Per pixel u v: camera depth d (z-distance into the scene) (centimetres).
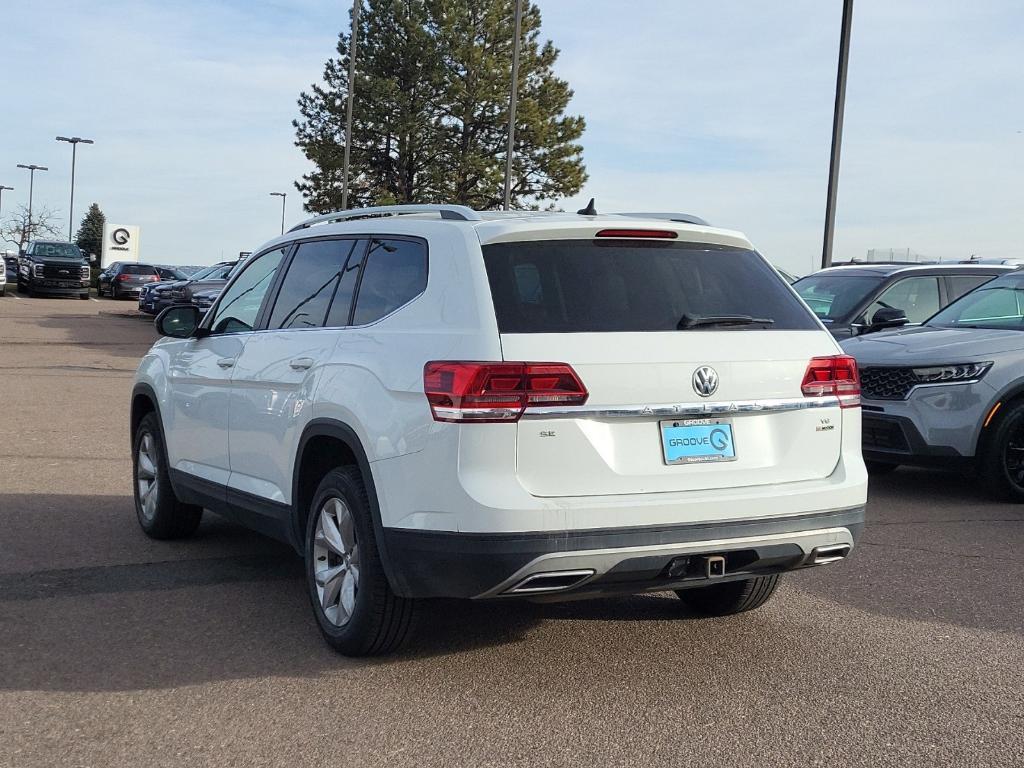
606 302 421
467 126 4222
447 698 418
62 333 2548
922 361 827
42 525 698
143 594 552
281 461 509
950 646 488
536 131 4109
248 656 463
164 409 647
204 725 389
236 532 699
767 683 439
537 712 405
